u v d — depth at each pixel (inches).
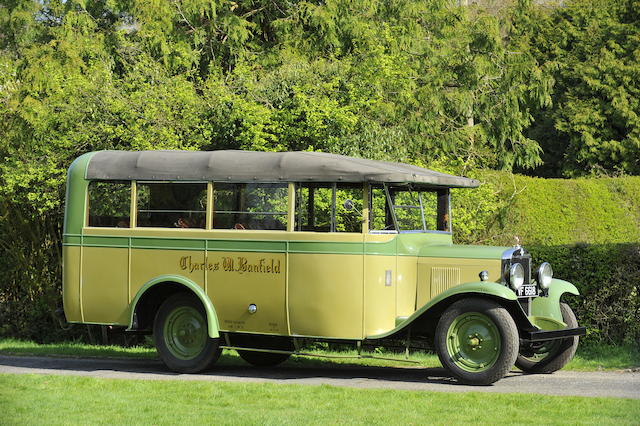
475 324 385.4
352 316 401.1
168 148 579.2
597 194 671.8
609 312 488.4
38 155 604.4
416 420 310.2
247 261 421.7
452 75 729.6
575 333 406.6
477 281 402.0
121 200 454.6
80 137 586.6
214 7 761.0
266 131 592.4
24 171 595.5
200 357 435.5
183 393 370.0
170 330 446.0
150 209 447.5
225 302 426.3
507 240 633.6
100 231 455.8
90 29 764.0
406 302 414.6
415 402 342.6
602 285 489.1
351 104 597.0
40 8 892.0
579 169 1010.1
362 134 589.6
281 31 783.1
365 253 399.9
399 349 522.9
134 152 459.2
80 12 775.1
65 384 394.9
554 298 426.6
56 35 738.2
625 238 666.2
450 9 788.6
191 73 710.5
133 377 430.6
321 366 473.1
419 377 422.9
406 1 755.4
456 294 390.6
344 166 403.5
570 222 659.4
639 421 306.5
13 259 655.8
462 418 312.7
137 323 447.2
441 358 390.0
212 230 430.6
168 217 443.2
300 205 414.6
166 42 716.0
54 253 646.5
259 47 815.1
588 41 1049.5
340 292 402.0
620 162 1000.9
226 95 593.6
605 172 978.7
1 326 653.9
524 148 765.3
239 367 470.3
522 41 877.8
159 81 624.1
